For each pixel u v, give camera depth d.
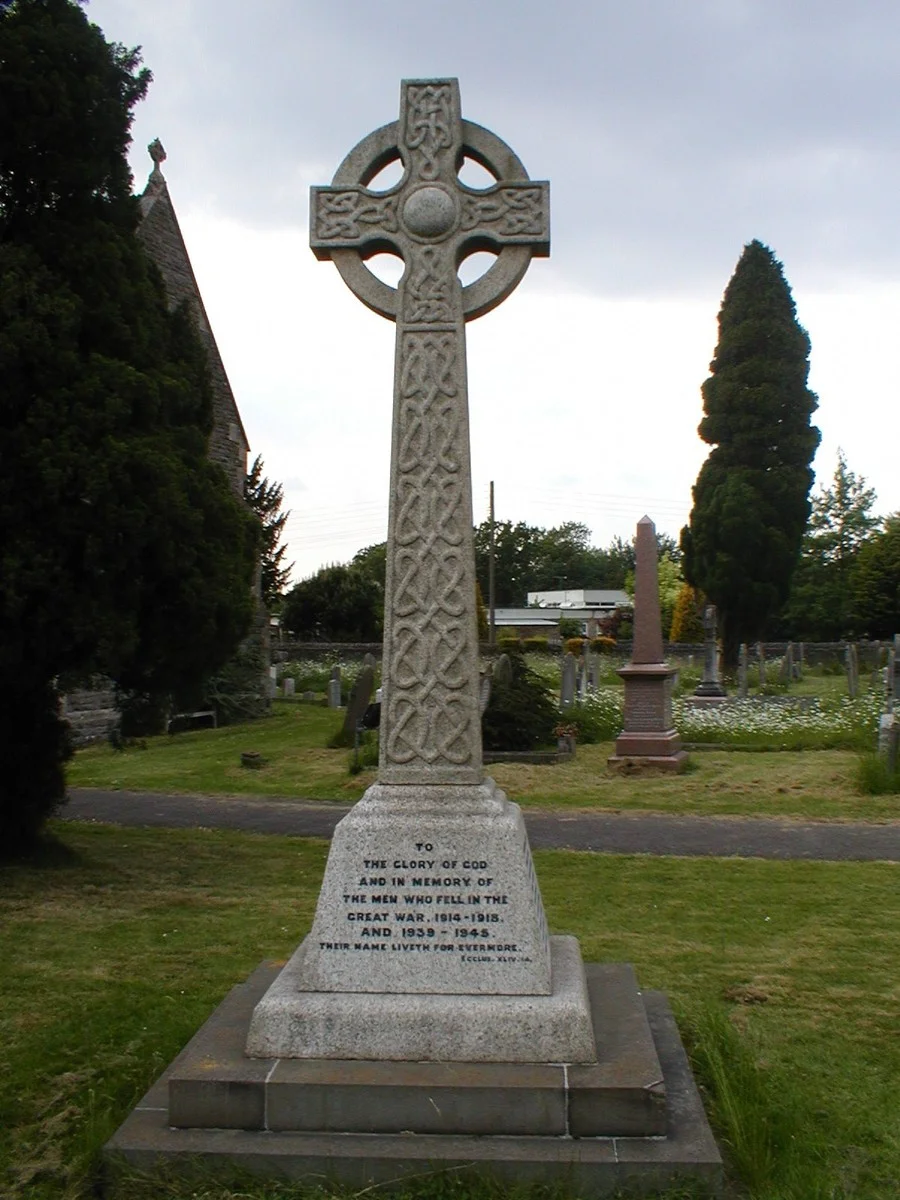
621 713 21.02
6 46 8.70
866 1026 5.52
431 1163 3.66
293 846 10.81
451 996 4.23
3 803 9.52
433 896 4.32
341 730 19.16
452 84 4.95
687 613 50.16
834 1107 4.50
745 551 35.84
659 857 10.14
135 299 9.54
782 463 36.72
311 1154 3.71
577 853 10.32
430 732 4.54
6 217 9.12
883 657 34.94
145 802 14.08
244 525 10.34
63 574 8.41
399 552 4.64
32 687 9.09
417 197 4.85
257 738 21.11
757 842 11.01
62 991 6.00
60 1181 3.86
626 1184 3.62
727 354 37.47
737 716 20.89
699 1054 4.75
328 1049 4.12
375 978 4.29
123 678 9.55
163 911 7.92
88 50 9.12
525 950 4.26
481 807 4.42
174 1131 3.91
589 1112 3.83
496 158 4.92
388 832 4.36
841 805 13.19
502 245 4.88
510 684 18.95
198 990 6.01
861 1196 3.77
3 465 8.41
